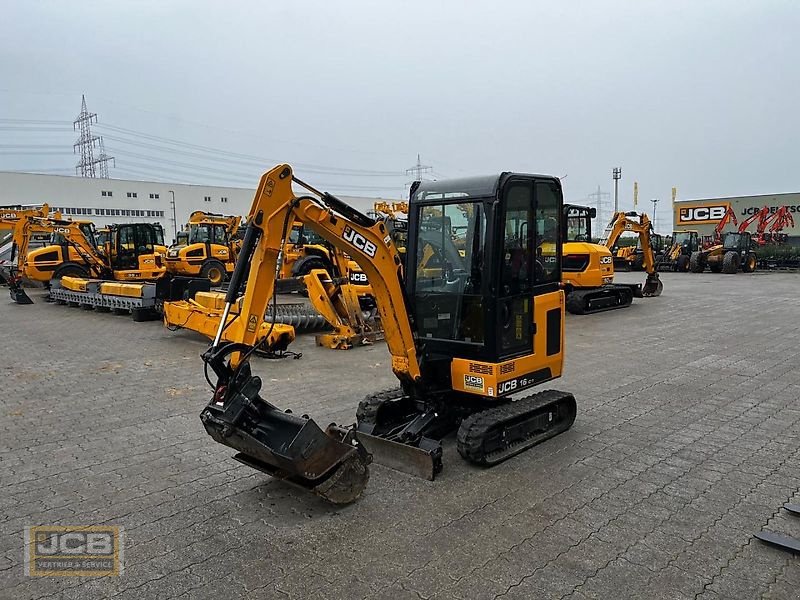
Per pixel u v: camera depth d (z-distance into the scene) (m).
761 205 38.97
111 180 57.81
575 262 14.98
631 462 5.21
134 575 3.61
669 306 16.03
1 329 13.31
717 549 3.78
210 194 64.94
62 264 19.70
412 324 5.26
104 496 4.70
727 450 5.48
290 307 12.87
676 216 42.28
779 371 8.42
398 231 16.16
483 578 3.48
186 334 12.31
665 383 7.88
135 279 20.67
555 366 5.93
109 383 8.27
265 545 3.91
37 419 6.69
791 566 3.59
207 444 5.84
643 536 3.95
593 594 3.32
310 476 4.13
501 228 5.10
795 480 4.81
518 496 4.56
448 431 5.84
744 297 17.95
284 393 7.58
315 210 4.45
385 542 3.91
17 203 52.09
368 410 5.60
